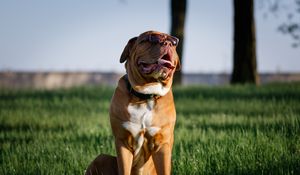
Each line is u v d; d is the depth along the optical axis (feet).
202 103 59.06
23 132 42.09
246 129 36.45
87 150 33.22
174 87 82.38
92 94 73.61
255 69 91.04
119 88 25.96
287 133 33.55
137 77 25.39
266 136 32.24
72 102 63.21
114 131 26.12
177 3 98.78
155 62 24.66
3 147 35.86
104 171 26.96
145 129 25.62
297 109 46.55
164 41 24.82
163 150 25.96
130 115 25.52
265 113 46.88
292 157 28.58
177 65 26.21
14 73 155.22
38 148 34.35
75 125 44.75
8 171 30.35
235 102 58.08
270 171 27.17
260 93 65.62
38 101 64.59
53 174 29.14
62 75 157.58
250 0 90.53
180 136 36.52
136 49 25.41
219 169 28.12
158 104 25.66
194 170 28.32
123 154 25.95
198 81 160.97
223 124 41.93
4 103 62.69
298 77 147.43
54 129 43.75
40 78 156.04
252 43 90.74
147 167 26.76
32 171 29.86
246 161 28.48
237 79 91.04
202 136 35.58
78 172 29.58
